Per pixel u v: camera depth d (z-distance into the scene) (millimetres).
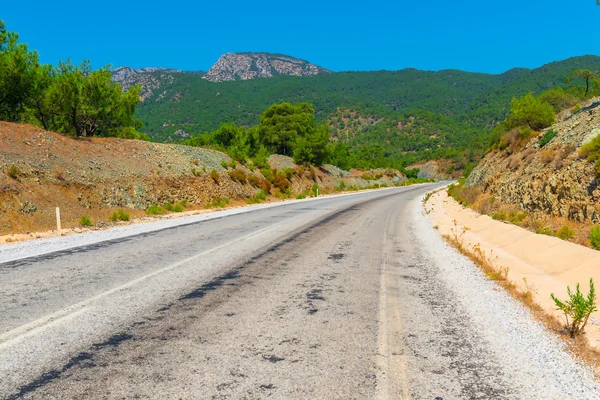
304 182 48719
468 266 8117
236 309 5023
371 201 30906
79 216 16672
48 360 3516
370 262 8250
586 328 4734
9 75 21531
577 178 12703
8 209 14188
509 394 3092
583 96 32969
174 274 6902
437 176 124062
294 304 5273
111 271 7098
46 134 21000
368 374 3342
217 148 41125
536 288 6664
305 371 3363
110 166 21844
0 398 2867
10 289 5871
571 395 3117
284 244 10375
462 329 4484
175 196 23750
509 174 21188
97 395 2930
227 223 15258
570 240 10461
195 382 3141
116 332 4195
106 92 26219
